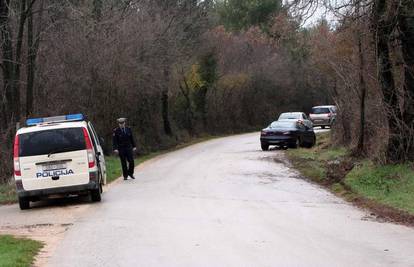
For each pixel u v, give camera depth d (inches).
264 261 323.3
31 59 947.3
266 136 1251.2
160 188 678.5
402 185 607.8
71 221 473.7
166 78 1558.8
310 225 438.0
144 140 1492.4
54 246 375.6
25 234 424.5
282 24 790.5
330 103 2802.7
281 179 753.6
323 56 1165.1
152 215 487.5
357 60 866.8
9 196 672.4
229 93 2394.2
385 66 716.7
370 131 860.6
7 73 909.8
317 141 1443.2
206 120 2202.3
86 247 368.2
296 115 1539.1
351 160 848.9
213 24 2148.1
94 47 1164.5
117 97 1253.1
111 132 1250.0
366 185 641.0
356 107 933.2
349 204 554.6
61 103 1080.2
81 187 563.5
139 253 347.6
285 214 490.3
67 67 1111.6
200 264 318.0
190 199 581.0
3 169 856.3
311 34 1255.5
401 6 666.2
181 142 1806.1
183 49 1708.9
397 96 718.5
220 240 381.4
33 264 324.8
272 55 2659.9
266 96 2667.3
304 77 2731.3
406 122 708.0
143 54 1315.2
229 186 684.7
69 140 564.1
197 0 1861.5
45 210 554.6
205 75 2087.8
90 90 1165.1
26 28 1049.5
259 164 948.0
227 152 1246.9
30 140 561.9
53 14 1050.1
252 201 568.4
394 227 431.2
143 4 1478.8
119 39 1222.3
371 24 700.7
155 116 1657.2
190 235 398.9
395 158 711.7
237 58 2465.6
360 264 315.9
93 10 1220.5
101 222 458.6
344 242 375.2
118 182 781.9
